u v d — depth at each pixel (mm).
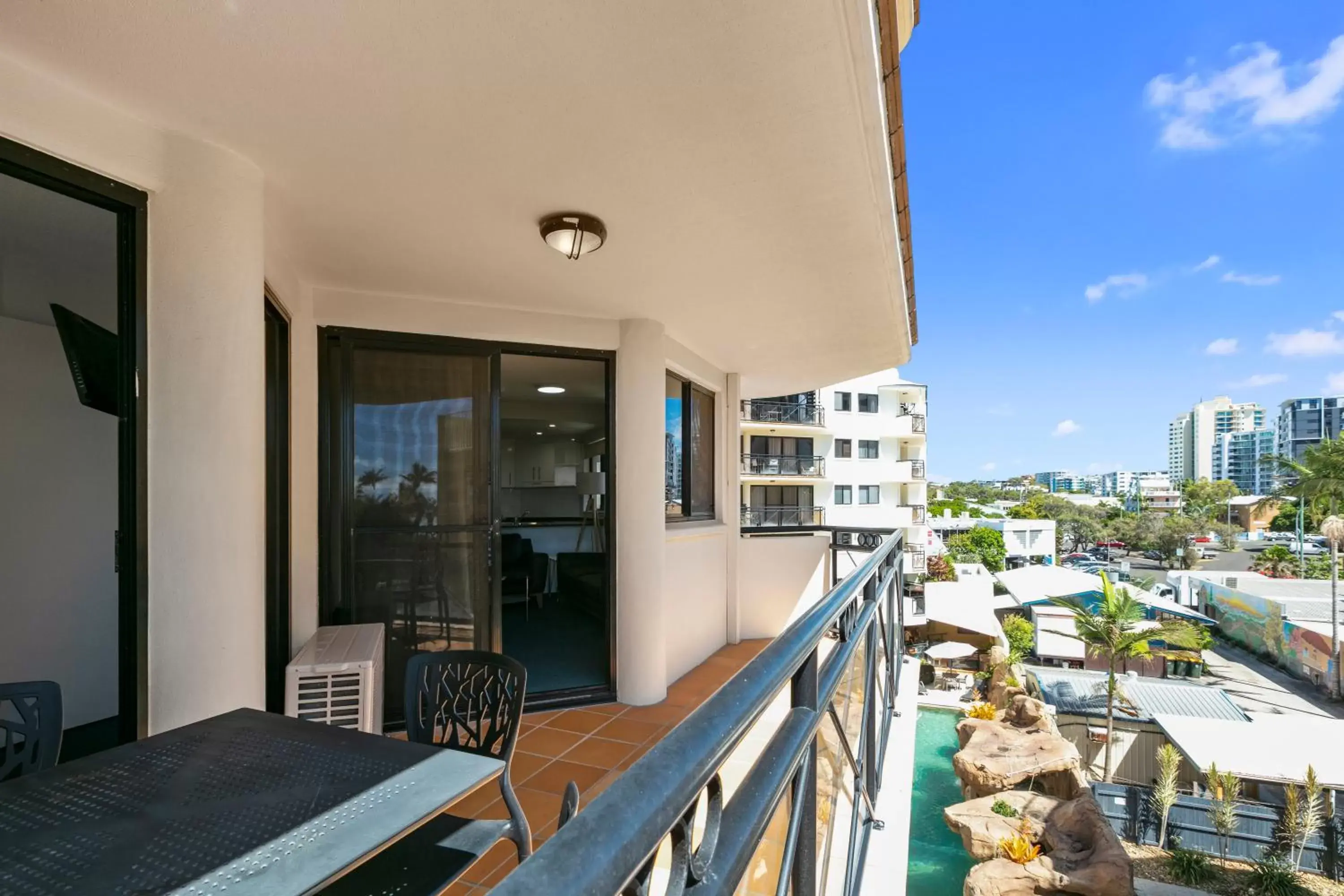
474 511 3430
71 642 2924
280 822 950
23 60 1461
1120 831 9602
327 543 3150
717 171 2029
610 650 3826
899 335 4254
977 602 19047
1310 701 18734
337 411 3189
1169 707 13211
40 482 2842
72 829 915
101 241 2426
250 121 1725
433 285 3141
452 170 2006
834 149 1902
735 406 5605
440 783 1100
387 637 3230
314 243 2598
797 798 825
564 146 1868
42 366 2869
